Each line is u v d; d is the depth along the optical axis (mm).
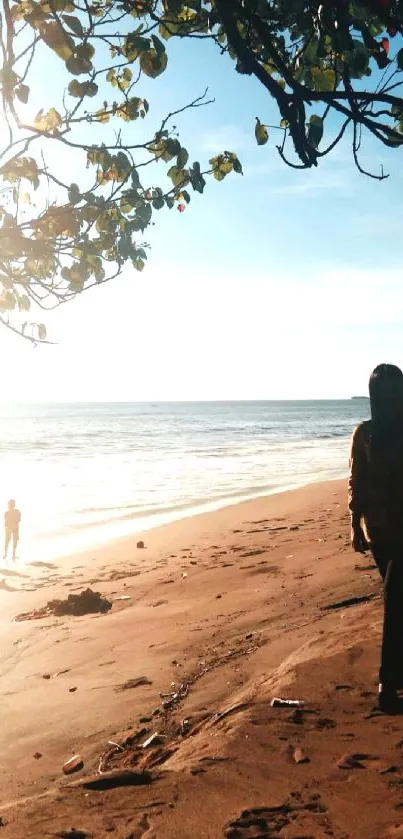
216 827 2756
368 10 2037
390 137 2162
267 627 7273
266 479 34594
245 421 141375
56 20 2342
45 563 16594
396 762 3264
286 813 2855
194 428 107750
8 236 2514
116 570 14773
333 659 4820
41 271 2617
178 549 16562
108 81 3039
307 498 24531
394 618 4012
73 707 5996
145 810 2926
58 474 38625
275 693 4375
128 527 21781
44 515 24625
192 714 4930
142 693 5926
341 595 8102
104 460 48125
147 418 168750
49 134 2461
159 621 9023
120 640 8336
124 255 2721
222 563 13227
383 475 4039
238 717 4086
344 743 3543
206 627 8008
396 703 3949
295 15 2223
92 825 2799
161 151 2662
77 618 10320
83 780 3285
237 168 3021
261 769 3307
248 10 2191
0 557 17750
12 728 5680
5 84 2309
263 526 18750
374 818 2764
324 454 50969
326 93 2129
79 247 2580
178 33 2512
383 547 4070
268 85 2182
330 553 11844
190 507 25719
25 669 7777
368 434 4152
